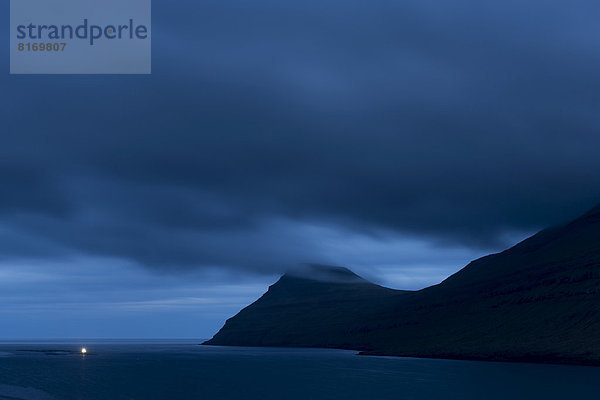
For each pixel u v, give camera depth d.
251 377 142.75
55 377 142.50
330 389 110.50
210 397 100.62
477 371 145.50
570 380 117.75
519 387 106.38
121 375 151.00
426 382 120.06
